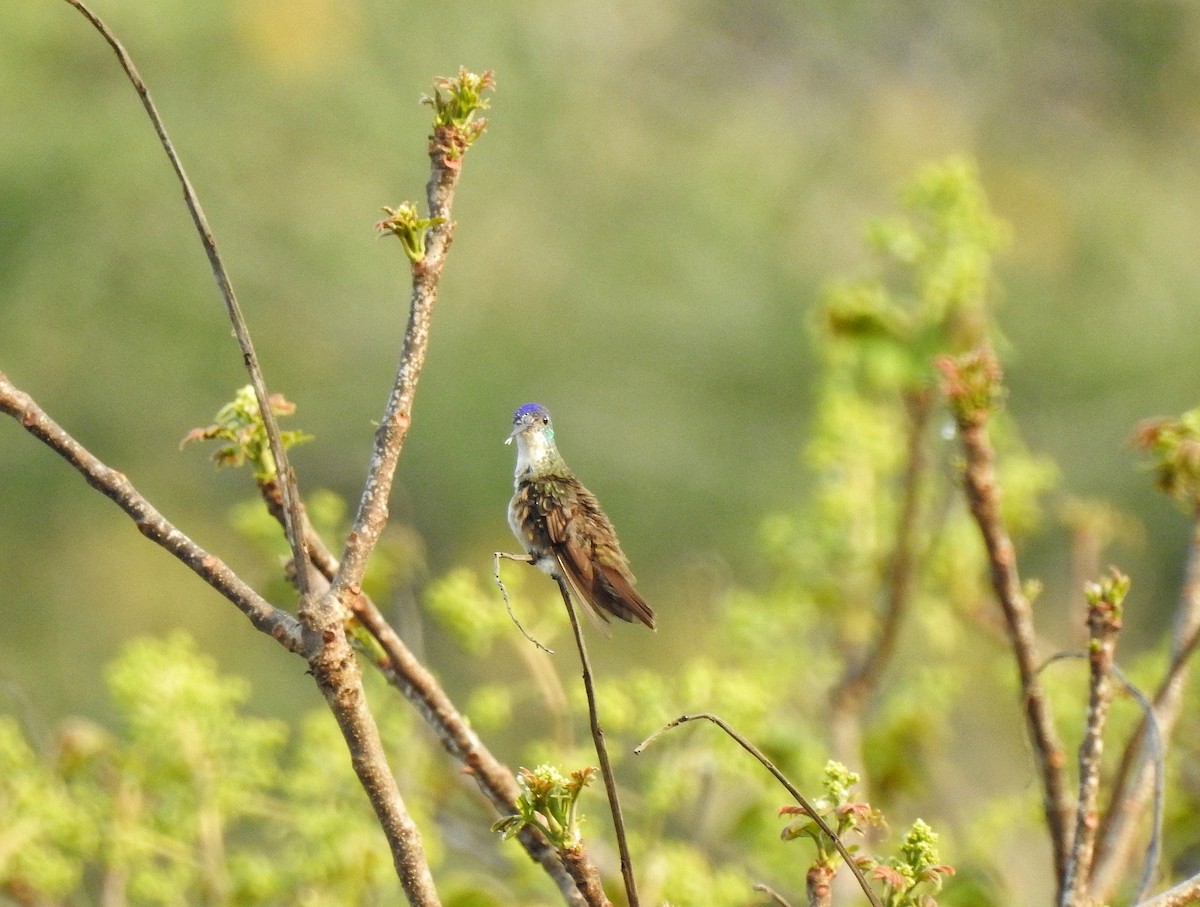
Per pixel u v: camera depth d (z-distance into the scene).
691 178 19.19
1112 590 4.27
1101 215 18.75
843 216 19.42
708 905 5.76
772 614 7.38
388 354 17.86
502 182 18.62
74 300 17.12
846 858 3.76
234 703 8.04
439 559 17.23
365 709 3.73
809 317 7.45
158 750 6.37
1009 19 20.38
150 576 16.73
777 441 18.05
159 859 7.01
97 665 16.38
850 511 7.48
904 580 6.96
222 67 17.83
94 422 17.30
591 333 18.23
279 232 17.72
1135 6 19.95
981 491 4.82
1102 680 4.25
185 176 3.84
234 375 17.50
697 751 6.25
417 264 3.93
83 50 17.39
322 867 6.12
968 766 9.00
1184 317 18.19
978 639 8.95
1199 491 5.16
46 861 6.01
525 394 17.80
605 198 18.91
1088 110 19.95
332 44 18.20
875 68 20.23
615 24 19.72
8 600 16.47
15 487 16.86
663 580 17.41
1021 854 7.29
